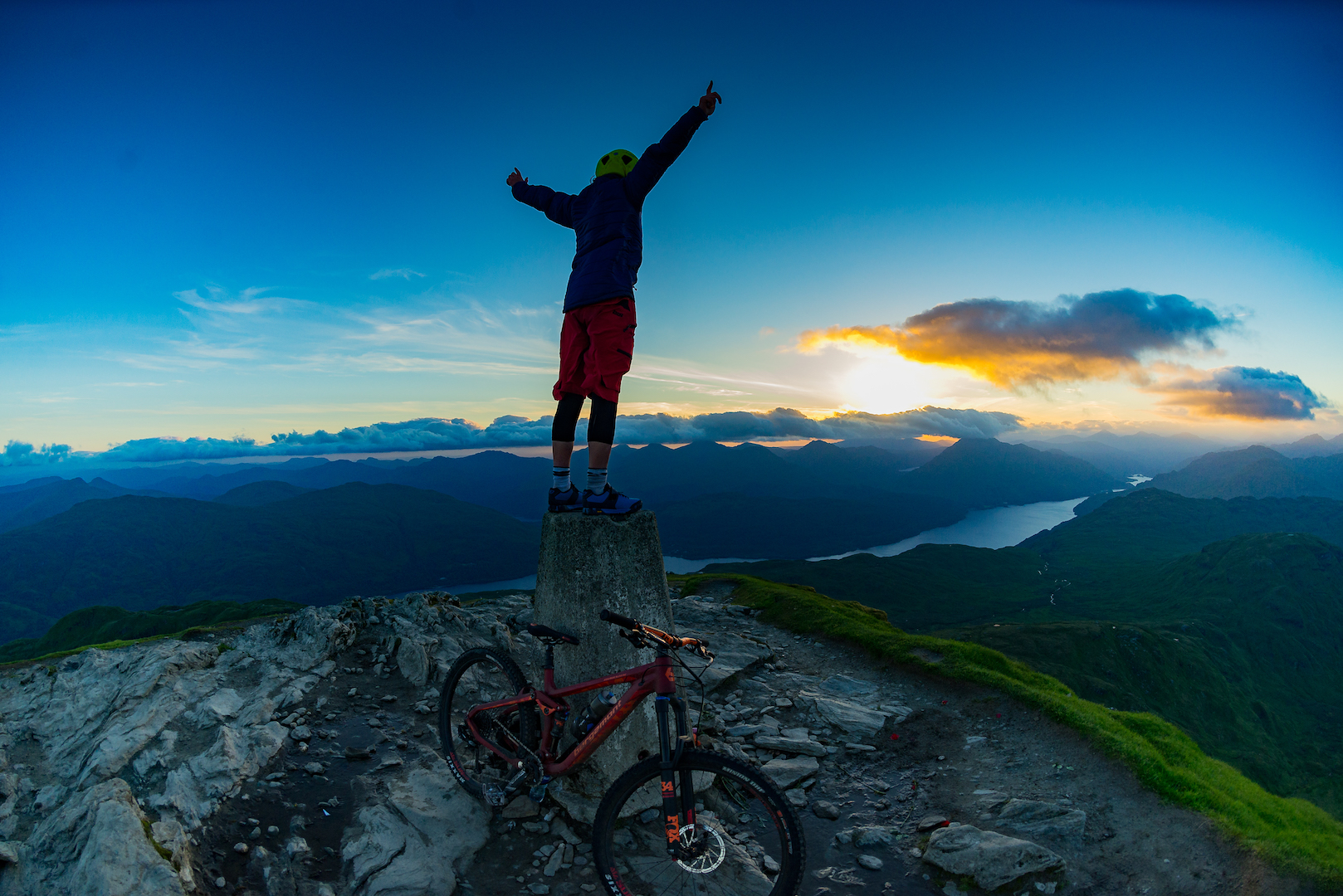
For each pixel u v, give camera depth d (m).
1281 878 4.77
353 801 5.57
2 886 4.27
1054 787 6.43
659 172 5.12
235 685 7.57
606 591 5.68
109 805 4.66
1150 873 5.09
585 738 4.79
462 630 9.48
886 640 10.73
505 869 4.93
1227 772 7.27
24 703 7.55
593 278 5.19
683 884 4.78
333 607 9.69
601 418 5.45
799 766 6.93
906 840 5.72
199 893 4.26
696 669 9.43
